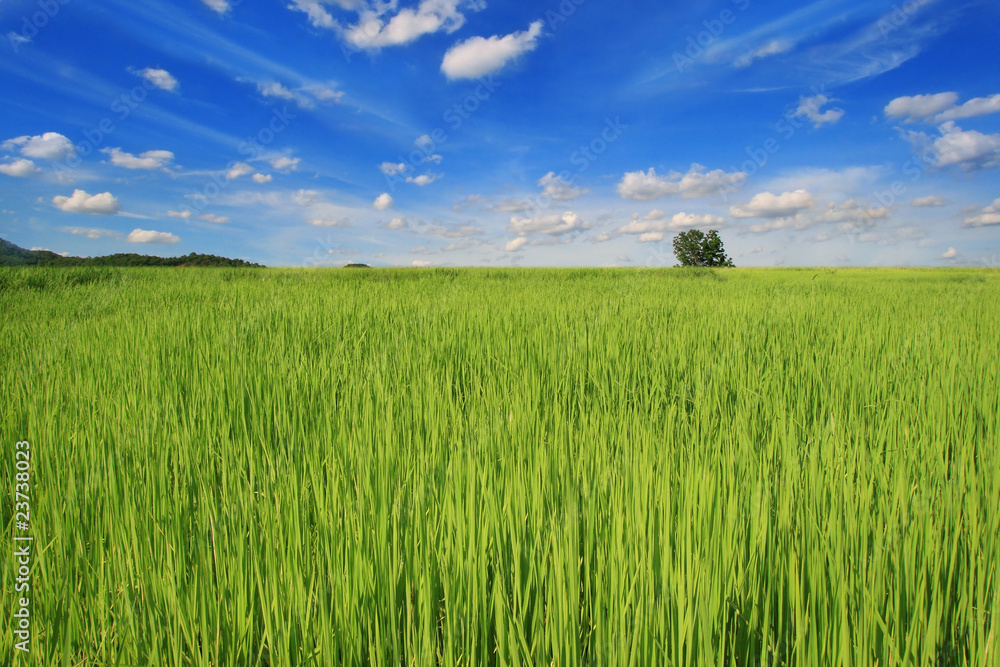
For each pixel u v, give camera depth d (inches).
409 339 177.3
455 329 185.5
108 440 85.4
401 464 79.0
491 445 80.4
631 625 48.5
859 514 63.4
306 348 176.6
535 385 120.0
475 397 113.8
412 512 63.4
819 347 175.0
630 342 173.8
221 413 104.7
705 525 57.9
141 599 56.4
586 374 141.6
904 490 64.8
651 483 66.4
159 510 69.3
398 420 98.4
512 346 163.8
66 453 83.9
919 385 120.4
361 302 273.7
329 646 47.2
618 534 54.2
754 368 136.2
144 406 106.7
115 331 186.4
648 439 80.6
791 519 62.1
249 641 51.1
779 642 48.9
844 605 45.6
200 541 56.7
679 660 44.7
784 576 53.6
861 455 76.8
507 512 62.7
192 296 324.5
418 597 51.4
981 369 132.3
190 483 77.0
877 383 126.4
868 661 44.7
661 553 56.6
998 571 51.5
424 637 46.0
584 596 57.0
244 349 159.3
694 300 319.6
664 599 47.4
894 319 230.8
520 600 52.1
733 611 52.7
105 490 72.5
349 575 52.9
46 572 57.6
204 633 49.6
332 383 121.2
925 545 56.9
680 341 171.8
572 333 181.2
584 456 79.3
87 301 289.3
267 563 55.6
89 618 56.1
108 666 47.7
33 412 97.2
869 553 60.7
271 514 63.8
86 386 123.7
